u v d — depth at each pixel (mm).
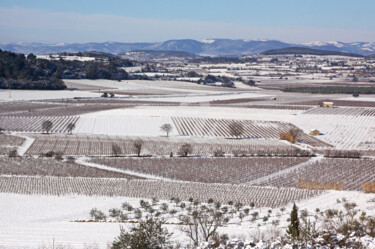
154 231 47438
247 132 190375
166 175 123062
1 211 86562
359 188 110688
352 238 48062
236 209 88000
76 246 61469
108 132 186250
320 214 81062
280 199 96500
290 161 139875
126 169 128875
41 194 100938
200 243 52812
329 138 181375
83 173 121812
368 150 160250
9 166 127312
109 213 85562
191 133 186500
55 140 167750
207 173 125375
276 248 46750
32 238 65875
